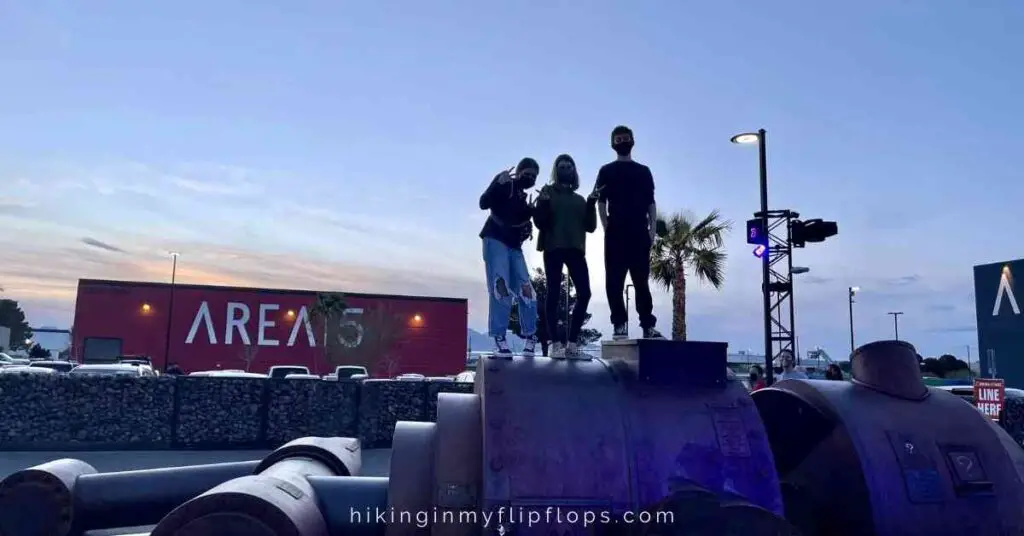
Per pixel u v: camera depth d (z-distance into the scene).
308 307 41.69
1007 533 4.30
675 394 4.18
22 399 16.75
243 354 40.69
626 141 5.32
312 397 18.20
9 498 5.19
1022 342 30.61
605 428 3.94
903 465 4.33
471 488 3.96
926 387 4.94
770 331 14.41
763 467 3.95
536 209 5.07
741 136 14.93
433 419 18.81
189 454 16.52
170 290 40.31
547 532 3.67
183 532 3.62
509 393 4.04
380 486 4.46
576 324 4.83
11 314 98.56
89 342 39.06
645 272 5.14
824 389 4.74
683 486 3.80
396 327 42.22
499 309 5.02
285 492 3.93
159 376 17.75
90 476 5.39
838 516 4.41
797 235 14.23
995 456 4.50
